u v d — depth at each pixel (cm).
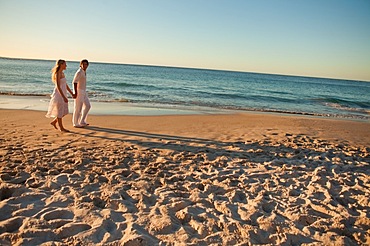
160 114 1120
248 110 1519
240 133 805
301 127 968
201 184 421
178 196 376
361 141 794
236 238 275
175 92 2366
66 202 330
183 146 638
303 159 575
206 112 1277
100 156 525
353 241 287
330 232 295
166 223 292
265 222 308
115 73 5309
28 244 244
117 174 437
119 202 337
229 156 573
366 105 2292
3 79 2588
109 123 855
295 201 376
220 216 319
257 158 568
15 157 488
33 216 293
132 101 1602
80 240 256
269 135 793
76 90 747
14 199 324
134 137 698
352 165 548
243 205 354
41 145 576
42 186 372
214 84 3931
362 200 384
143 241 257
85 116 782
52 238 259
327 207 358
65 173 427
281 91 3403
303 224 319
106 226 286
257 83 5116
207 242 266
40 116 895
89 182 396
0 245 239
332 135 854
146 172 460
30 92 1703
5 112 931
